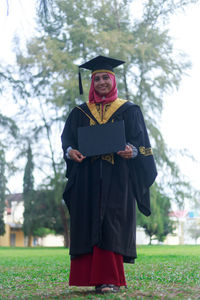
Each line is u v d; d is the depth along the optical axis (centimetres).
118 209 455
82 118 501
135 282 525
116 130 464
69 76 1977
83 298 394
